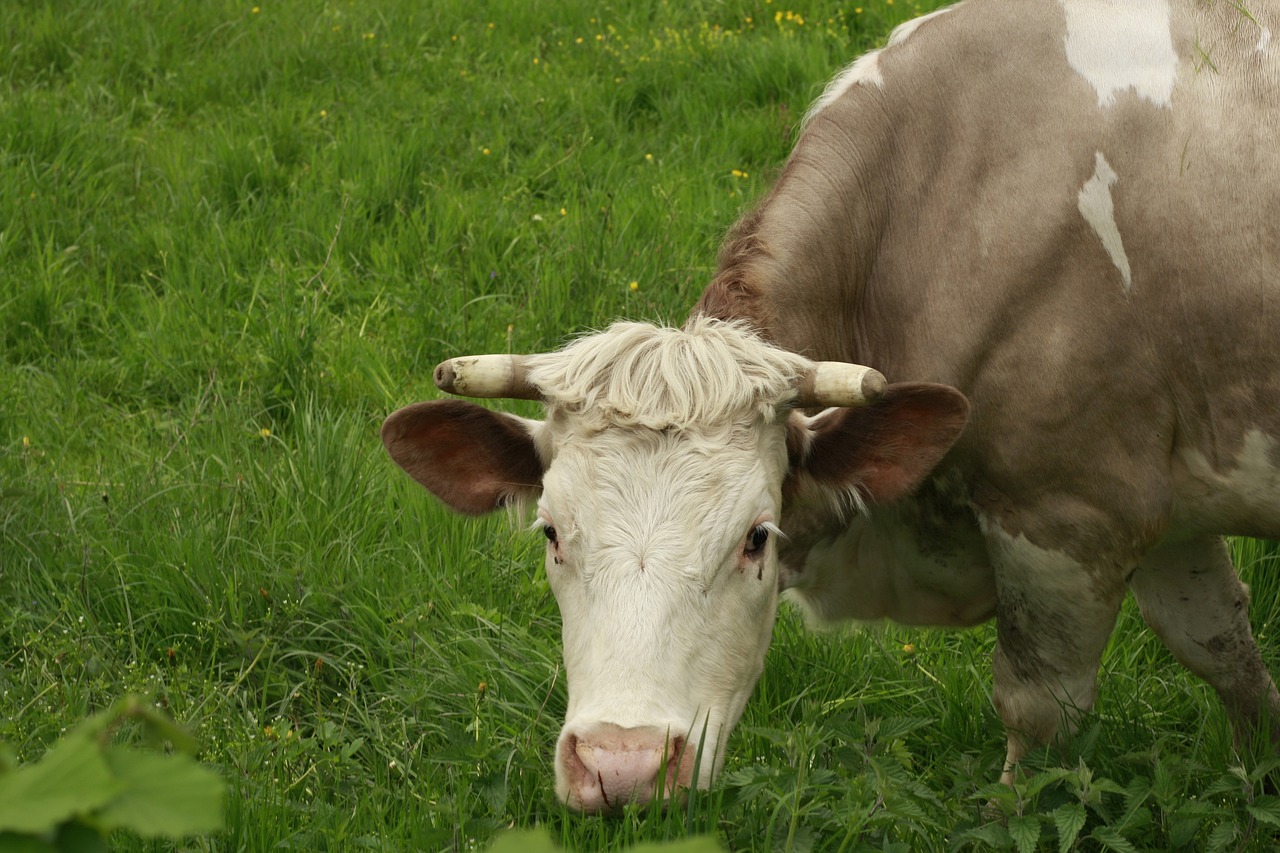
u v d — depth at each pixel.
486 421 2.99
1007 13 3.17
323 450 4.74
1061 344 3.01
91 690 3.56
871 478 2.98
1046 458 3.08
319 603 4.18
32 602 4.13
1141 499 3.12
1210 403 3.04
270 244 6.55
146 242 6.55
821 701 3.69
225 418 5.05
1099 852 3.10
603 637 2.54
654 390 2.68
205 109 8.29
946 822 2.98
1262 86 2.95
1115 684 3.79
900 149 3.23
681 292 5.76
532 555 4.45
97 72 8.69
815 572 3.57
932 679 3.93
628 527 2.58
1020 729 3.39
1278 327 2.91
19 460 4.81
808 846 2.67
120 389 5.61
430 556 4.38
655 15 9.77
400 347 5.78
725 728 2.67
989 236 3.07
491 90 8.26
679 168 7.30
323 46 9.04
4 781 0.83
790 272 3.18
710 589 2.60
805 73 8.14
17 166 7.03
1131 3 3.09
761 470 2.71
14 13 9.46
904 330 3.22
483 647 3.91
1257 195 2.90
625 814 2.49
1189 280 2.95
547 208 6.90
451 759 3.08
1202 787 3.33
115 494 4.62
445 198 6.80
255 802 2.98
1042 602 3.24
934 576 3.55
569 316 5.71
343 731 3.55
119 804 0.85
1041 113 3.06
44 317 5.98
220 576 4.21
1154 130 2.97
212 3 9.99
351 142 7.44
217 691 3.65
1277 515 3.13
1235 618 3.62
